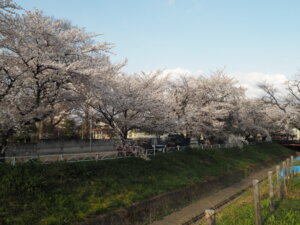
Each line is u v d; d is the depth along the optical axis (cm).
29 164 1174
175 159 2014
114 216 1089
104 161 1519
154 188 1448
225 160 2536
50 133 2534
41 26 1267
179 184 1593
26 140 2108
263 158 3300
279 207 980
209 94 2919
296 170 2105
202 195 1641
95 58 1648
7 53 1272
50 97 1416
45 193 1061
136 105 1803
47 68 1290
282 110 4466
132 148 1750
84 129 2764
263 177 2306
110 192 1255
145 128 2003
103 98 1584
